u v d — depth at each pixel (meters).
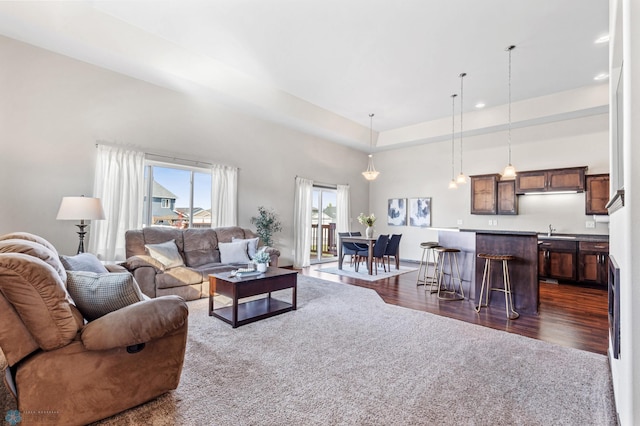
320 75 4.88
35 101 3.70
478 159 6.94
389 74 4.79
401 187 8.31
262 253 3.73
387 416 1.74
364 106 6.17
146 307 1.76
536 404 1.88
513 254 3.87
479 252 4.13
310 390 1.99
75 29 3.48
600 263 5.00
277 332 2.97
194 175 5.36
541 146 6.09
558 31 3.62
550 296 4.53
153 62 4.11
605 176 5.25
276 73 4.83
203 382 2.07
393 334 2.97
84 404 1.59
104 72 4.21
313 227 7.93
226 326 3.11
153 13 3.48
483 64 4.43
